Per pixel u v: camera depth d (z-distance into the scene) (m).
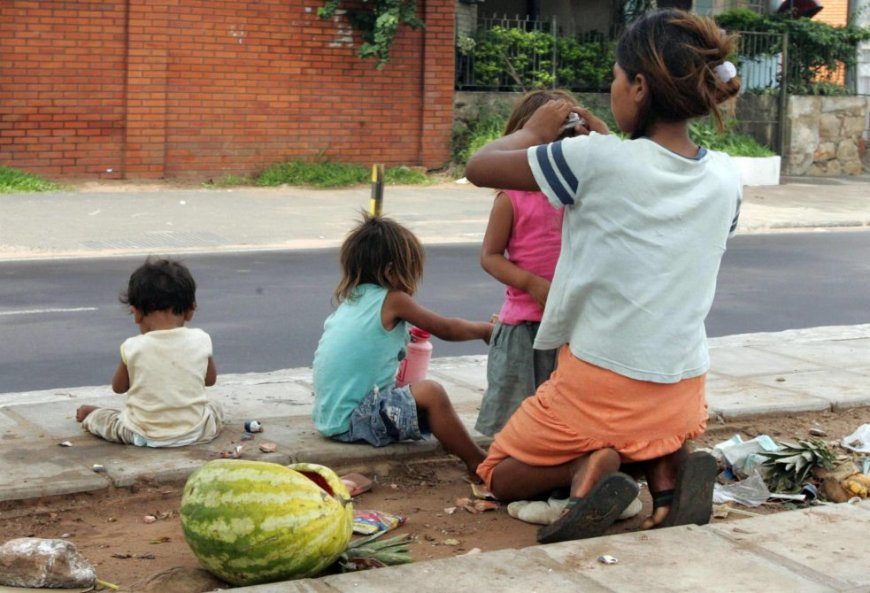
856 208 18.53
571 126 4.41
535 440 4.47
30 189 17.41
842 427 6.46
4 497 4.73
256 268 12.24
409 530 4.68
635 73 4.09
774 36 22.72
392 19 19.23
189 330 5.58
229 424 5.89
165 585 3.89
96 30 18.06
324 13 19.28
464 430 5.36
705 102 4.03
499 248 5.07
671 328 4.13
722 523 4.43
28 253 12.90
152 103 18.56
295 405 6.37
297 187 19.09
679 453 4.45
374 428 5.43
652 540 4.17
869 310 10.77
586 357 4.22
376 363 5.48
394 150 20.47
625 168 4.02
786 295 11.45
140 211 16.08
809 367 7.75
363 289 5.51
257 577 3.83
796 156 23.17
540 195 5.00
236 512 3.79
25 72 17.70
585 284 4.14
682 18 4.06
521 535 4.62
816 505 5.04
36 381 7.53
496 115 21.09
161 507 4.88
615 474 4.11
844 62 23.69
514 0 22.88
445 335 5.47
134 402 5.43
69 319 9.50
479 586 3.73
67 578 3.83
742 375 7.46
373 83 20.09
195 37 18.73
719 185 4.16
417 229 15.30
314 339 8.95
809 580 3.85
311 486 3.90
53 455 5.27
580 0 23.23
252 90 19.30
